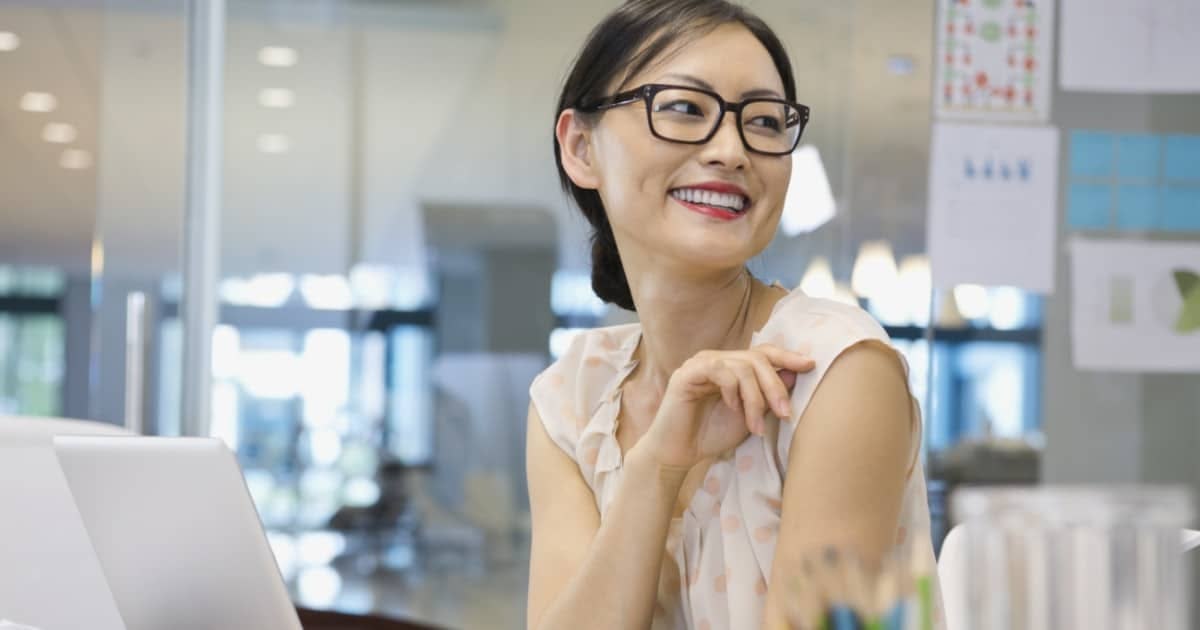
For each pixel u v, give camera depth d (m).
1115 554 0.55
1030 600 0.55
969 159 3.50
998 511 0.56
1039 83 3.49
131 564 1.12
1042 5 3.48
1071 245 3.50
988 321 3.51
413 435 3.88
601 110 1.27
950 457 3.52
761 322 1.29
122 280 3.91
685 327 1.29
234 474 1.10
